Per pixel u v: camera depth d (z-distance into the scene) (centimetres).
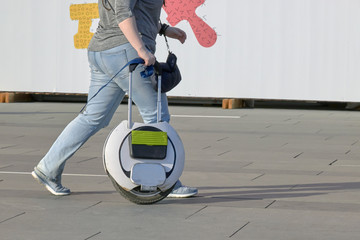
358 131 1270
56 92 1812
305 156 948
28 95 1900
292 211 596
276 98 1703
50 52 1808
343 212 593
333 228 536
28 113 1557
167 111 639
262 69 1705
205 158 921
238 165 863
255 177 772
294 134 1216
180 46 1736
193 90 1738
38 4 1805
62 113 1565
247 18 1702
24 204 615
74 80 1803
